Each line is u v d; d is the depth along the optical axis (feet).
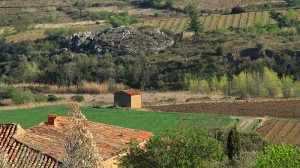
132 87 492.54
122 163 125.90
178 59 524.11
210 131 209.67
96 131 144.87
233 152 148.97
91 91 469.57
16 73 511.81
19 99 404.36
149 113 365.20
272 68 475.72
